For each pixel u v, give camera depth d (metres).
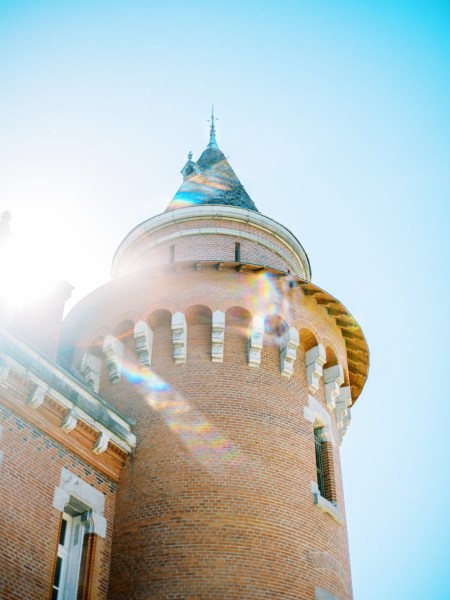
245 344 20.86
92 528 17.59
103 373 21.80
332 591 18.02
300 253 25.86
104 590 17.30
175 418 19.44
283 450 19.27
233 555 17.09
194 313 21.09
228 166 28.89
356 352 24.23
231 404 19.55
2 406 16.02
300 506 18.62
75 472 17.56
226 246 23.91
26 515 15.59
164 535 17.55
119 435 18.92
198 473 18.33
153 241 24.66
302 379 21.31
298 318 21.58
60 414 17.31
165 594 16.67
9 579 14.65
